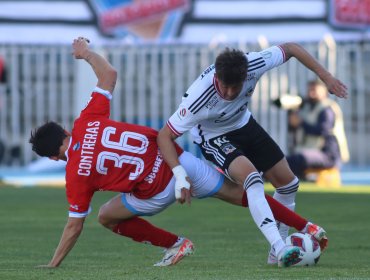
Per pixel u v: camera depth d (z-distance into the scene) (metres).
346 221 30.92
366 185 47.16
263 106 51.78
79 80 51.19
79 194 19.50
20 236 27.34
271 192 39.47
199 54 51.97
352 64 51.50
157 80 52.44
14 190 43.91
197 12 51.78
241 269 19.11
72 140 19.61
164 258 20.50
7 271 18.80
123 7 51.78
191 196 20.44
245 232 28.36
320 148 45.91
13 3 52.03
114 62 52.28
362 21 51.03
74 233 19.70
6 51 52.50
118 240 26.47
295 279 17.08
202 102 19.42
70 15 52.00
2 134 53.09
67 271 18.70
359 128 52.47
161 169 19.81
